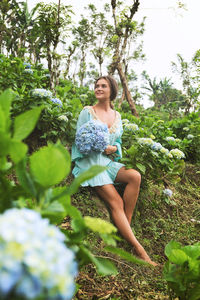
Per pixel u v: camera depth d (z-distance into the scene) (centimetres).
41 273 52
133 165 282
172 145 453
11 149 74
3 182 92
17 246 52
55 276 53
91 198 279
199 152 480
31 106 312
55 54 409
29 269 52
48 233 59
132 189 249
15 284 52
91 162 253
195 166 466
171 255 143
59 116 316
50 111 317
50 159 76
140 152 288
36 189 84
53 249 56
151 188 354
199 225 316
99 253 219
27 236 54
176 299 176
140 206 305
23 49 878
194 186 419
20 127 80
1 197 88
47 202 85
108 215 271
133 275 209
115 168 257
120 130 285
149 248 261
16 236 53
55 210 83
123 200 252
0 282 49
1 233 53
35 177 81
